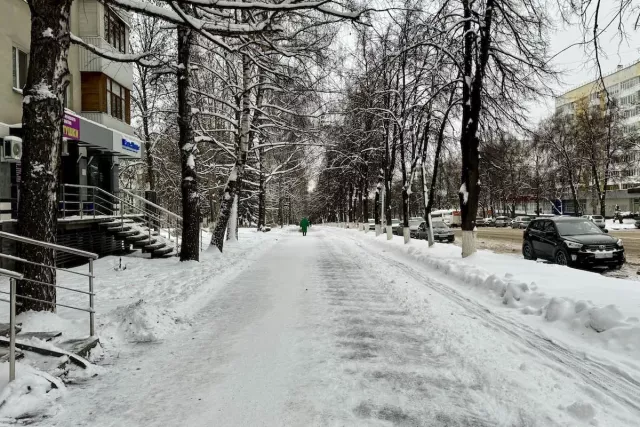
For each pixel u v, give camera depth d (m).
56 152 6.42
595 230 13.82
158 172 33.59
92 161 18.55
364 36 9.84
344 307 8.02
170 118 18.94
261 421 3.69
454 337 5.93
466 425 3.61
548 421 3.61
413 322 6.91
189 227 14.19
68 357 4.84
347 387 4.37
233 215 24.34
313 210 100.50
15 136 12.95
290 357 5.29
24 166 6.23
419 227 30.12
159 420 3.72
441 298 8.68
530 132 14.19
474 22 12.67
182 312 7.50
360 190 46.81
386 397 4.14
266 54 11.98
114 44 19.39
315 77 13.63
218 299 8.93
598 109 38.22
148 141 26.91
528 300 7.59
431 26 12.24
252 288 10.22
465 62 13.50
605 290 7.62
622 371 4.62
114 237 16.23
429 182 28.61
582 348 5.40
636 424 3.56
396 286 10.04
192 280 10.84
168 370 4.90
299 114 17.77
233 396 4.19
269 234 34.22
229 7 6.97
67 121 14.41
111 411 3.89
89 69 17.86
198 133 17.94
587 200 64.19
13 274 4.20
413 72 16.81
